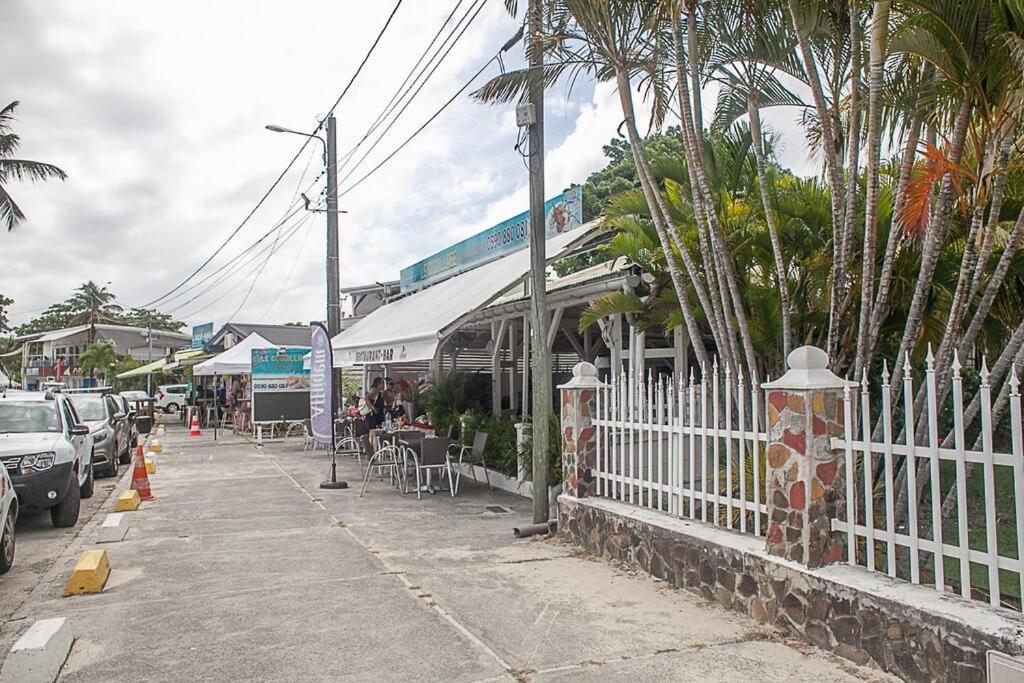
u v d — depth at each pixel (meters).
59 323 80.69
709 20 6.70
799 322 7.48
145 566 7.24
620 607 5.76
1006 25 4.68
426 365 20.53
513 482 11.52
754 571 5.41
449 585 6.46
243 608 5.89
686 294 7.38
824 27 6.05
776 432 5.27
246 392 28.16
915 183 5.20
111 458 14.30
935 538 4.39
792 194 7.44
